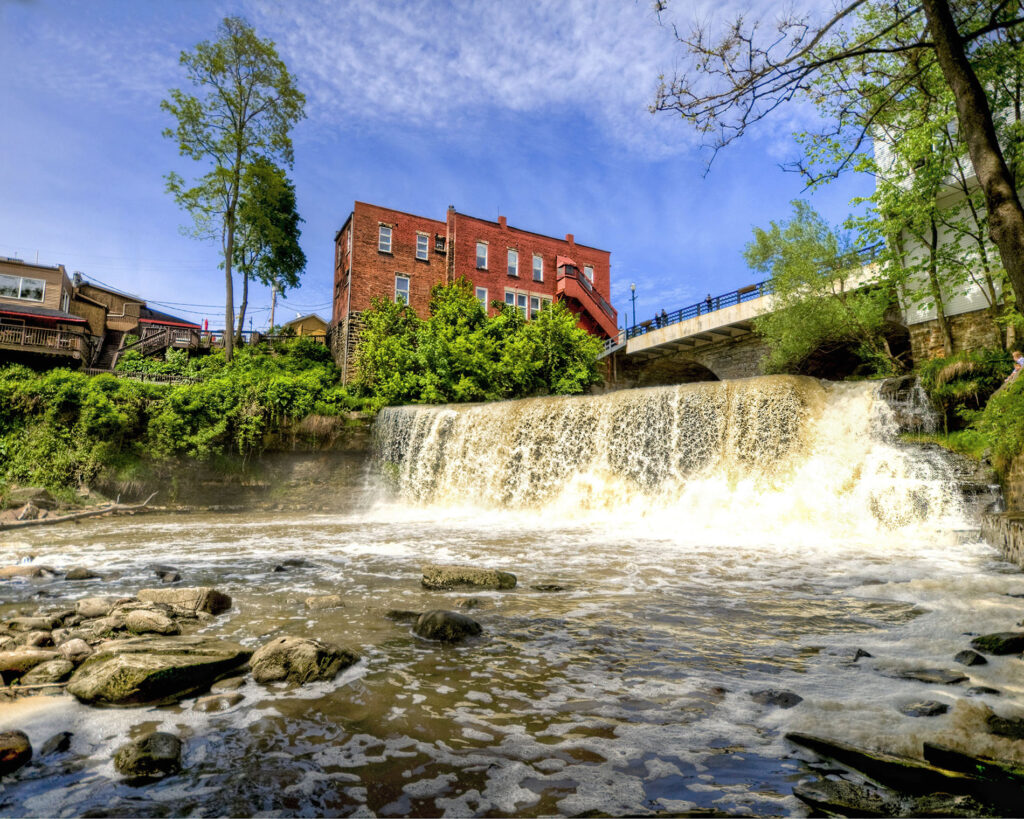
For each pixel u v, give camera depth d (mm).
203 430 20578
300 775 2213
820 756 2314
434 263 33938
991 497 9781
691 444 14969
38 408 18969
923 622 4469
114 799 2039
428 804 1991
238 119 30844
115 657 3324
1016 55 6691
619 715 2781
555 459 17578
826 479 12500
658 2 4980
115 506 18281
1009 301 14055
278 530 13023
